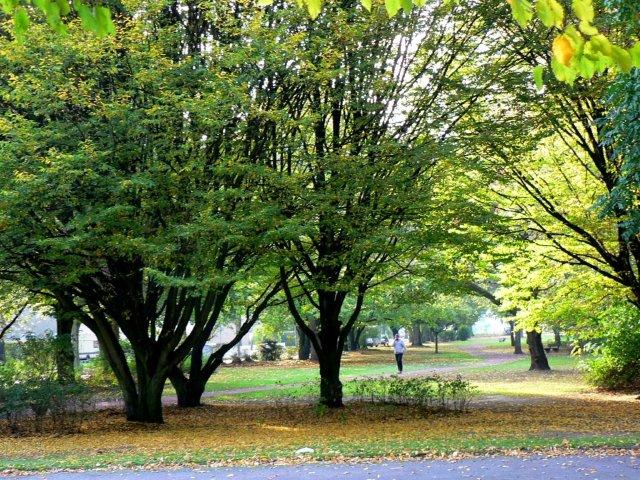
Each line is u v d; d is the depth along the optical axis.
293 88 14.23
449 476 8.23
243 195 12.44
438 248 15.87
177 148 12.84
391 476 8.34
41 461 10.31
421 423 14.52
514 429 12.69
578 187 17.66
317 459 9.63
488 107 15.55
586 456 9.13
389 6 3.45
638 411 15.91
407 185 14.36
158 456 10.45
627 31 10.31
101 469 9.45
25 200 11.23
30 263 13.67
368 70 14.70
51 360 15.91
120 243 11.82
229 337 65.31
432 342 86.88
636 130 10.16
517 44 14.87
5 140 13.34
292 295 20.23
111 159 12.35
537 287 21.58
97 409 18.98
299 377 31.88
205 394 24.69
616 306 21.31
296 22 13.67
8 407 14.18
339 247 15.09
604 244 17.28
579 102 15.29
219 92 12.08
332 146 15.20
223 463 9.63
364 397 20.45
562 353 48.72
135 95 13.12
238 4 13.80
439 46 15.55
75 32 11.67
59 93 11.72
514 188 18.66
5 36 12.42
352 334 60.03
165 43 13.23
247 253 14.30
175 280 11.59
